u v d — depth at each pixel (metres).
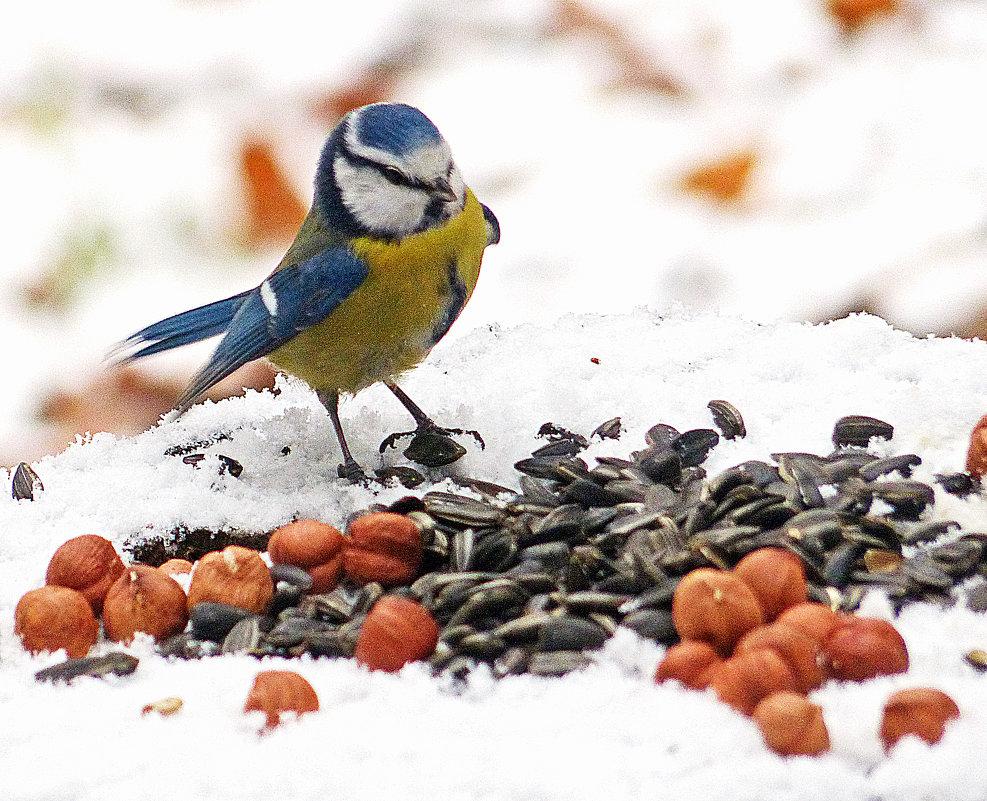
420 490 7.89
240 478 8.13
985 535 6.70
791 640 5.48
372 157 7.77
